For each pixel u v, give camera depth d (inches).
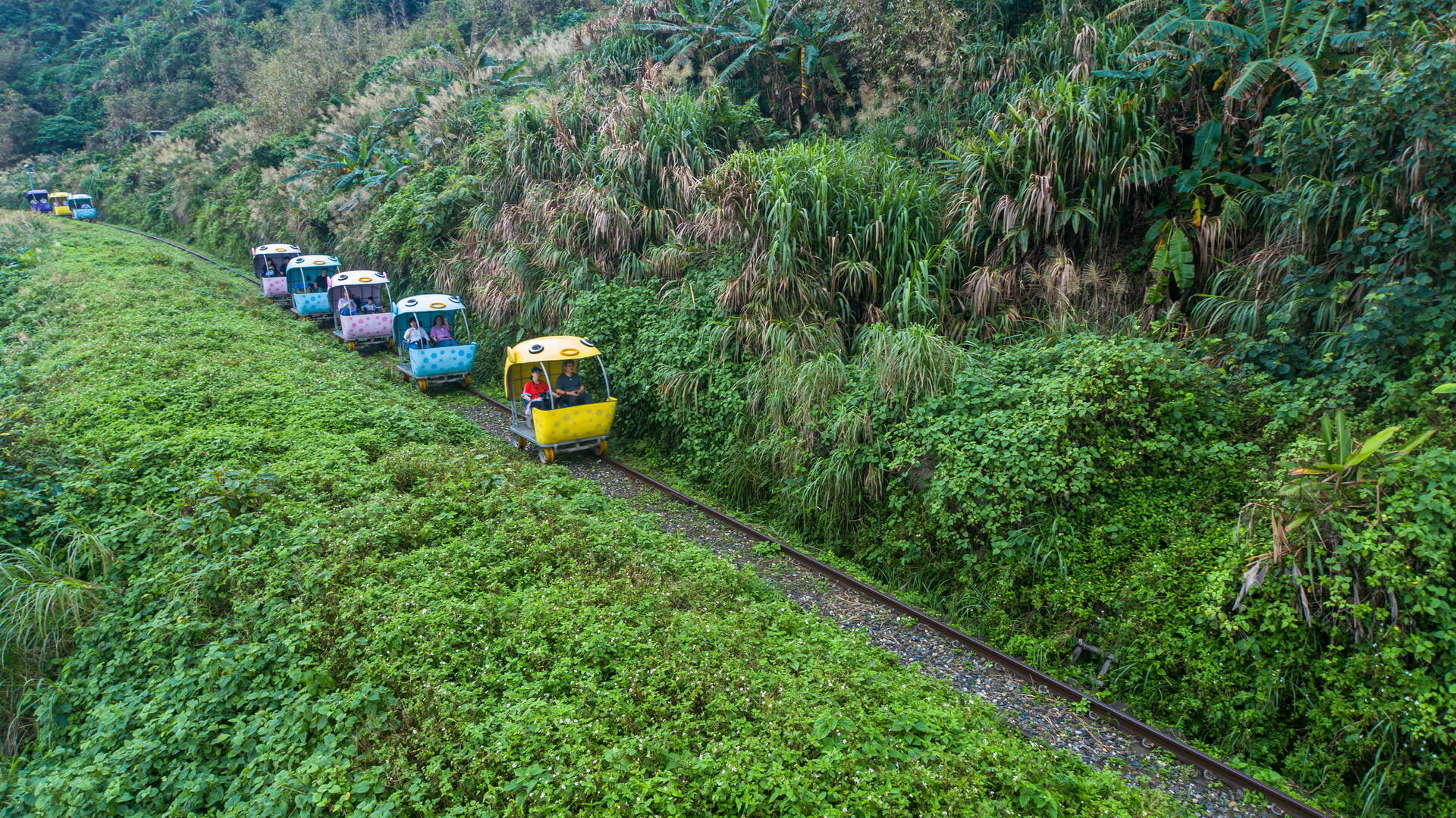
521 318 619.8
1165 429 310.5
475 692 223.5
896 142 551.8
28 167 1836.9
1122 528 294.0
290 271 873.5
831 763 190.7
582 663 234.5
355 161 1007.0
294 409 453.1
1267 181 361.7
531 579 287.9
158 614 270.4
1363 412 277.3
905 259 420.8
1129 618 271.4
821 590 332.8
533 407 479.2
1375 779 217.5
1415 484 231.8
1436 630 219.3
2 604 269.9
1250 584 241.3
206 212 1355.8
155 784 209.6
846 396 374.6
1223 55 383.6
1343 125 297.1
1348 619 231.8
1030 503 308.8
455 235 769.6
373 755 203.0
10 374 509.0
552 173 667.4
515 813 180.5
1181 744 236.5
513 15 1274.6
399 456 391.9
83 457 372.2
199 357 544.4
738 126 620.7
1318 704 232.4
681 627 257.1
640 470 476.1
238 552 297.0
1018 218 397.4
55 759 231.8
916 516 338.3
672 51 753.6
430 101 932.0
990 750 206.4
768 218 435.5
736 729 208.2
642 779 186.5
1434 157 264.7
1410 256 280.5
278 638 249.9
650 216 564.7
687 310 483.2
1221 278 356.2
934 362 351.6
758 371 416.8
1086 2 505.4
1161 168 383.2
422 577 280.8
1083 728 248.8
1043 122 390.0
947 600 321.4
